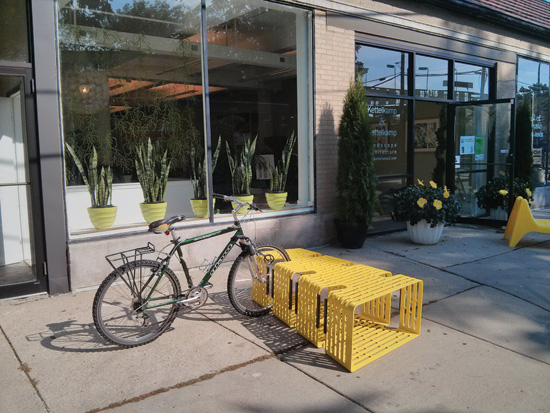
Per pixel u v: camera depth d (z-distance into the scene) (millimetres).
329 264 4148
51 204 4461
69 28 5621
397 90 7598
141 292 3473
